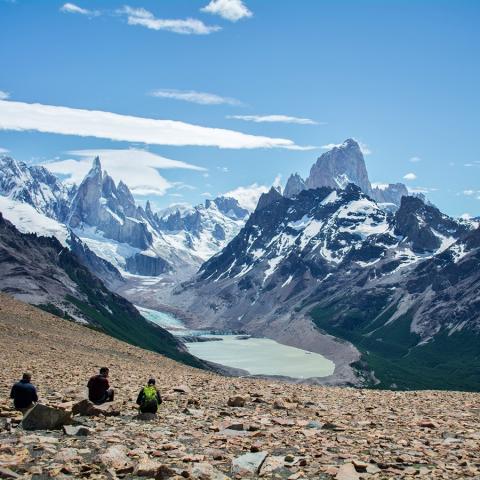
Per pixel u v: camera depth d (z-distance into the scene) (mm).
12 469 19078
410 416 35656
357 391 53688
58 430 25266
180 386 43219
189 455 22266
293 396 41969
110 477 19219
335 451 24578
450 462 22922
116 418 29688
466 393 53594
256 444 24859
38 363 54500
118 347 100062
